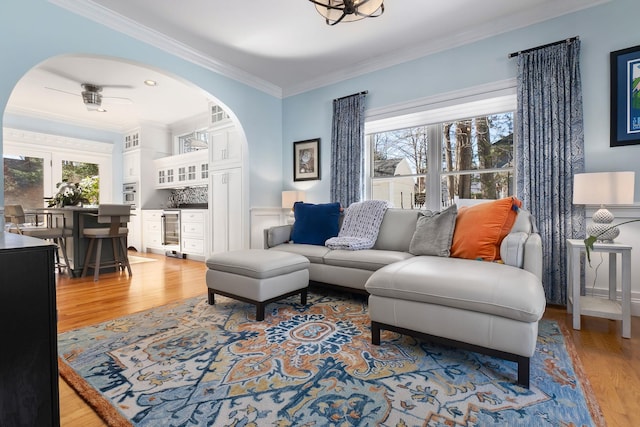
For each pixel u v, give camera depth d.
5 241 1.11
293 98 4.46
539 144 2.62
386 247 2.93
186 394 1.37
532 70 2.68
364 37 3.15
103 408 1.27
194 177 5.63
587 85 2.51
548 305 2.61
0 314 0.92
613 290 2.29
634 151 2.35
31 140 5.38
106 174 6.32
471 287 1.51
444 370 1.56
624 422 1.17
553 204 2.57
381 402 1.31
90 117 5.88
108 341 1.92
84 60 3.54
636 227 2.37
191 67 3.44
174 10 2.71
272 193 4.46
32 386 0.98
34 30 2.33
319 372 1.55
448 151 3.41
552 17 2.65
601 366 1.59
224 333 2.04
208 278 2.61
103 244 4.14
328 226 3.22
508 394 1.36
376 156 3.92
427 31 3.04
